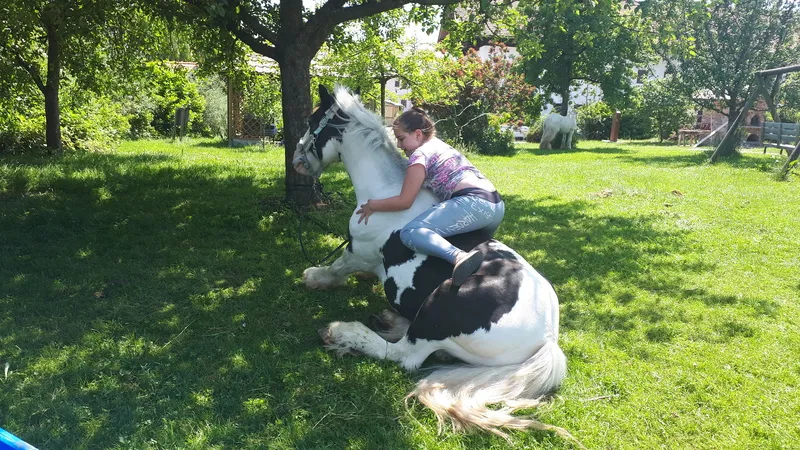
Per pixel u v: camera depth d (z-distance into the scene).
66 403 3.01
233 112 18.06
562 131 22.09
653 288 5.20
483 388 3.12
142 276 4.96
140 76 12.38
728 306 4.79
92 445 2.74
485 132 18.31
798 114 24.61
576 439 2.95
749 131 24.94
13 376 3.26
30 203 7.14
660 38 8.63
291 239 6.22
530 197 9.43
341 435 2.92
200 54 10.46
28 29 9.53
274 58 7.44
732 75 18.28
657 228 7.29
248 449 2.77
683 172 12.20
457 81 16.89
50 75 11.76
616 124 28.88
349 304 4.59
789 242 6.64
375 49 13.30
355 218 3.94
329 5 7.23
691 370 3.68
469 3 8.92
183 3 7.04
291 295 4.69
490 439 2.95
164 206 7.39
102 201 7.52
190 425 2.91
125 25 10.25
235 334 3.98
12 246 5.57
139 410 3.00
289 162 7.46
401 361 3.57
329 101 4.25
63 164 10.41
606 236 6.88
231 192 8.43
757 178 11.14
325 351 3.75
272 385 3.33
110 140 15.71
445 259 3.40
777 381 3.57
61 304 4.28
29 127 12.86
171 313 4.26
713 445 2.95
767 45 18.59
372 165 4.00
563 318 4.48
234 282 4.95
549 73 22.53
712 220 7.72
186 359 3.60
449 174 3.63
